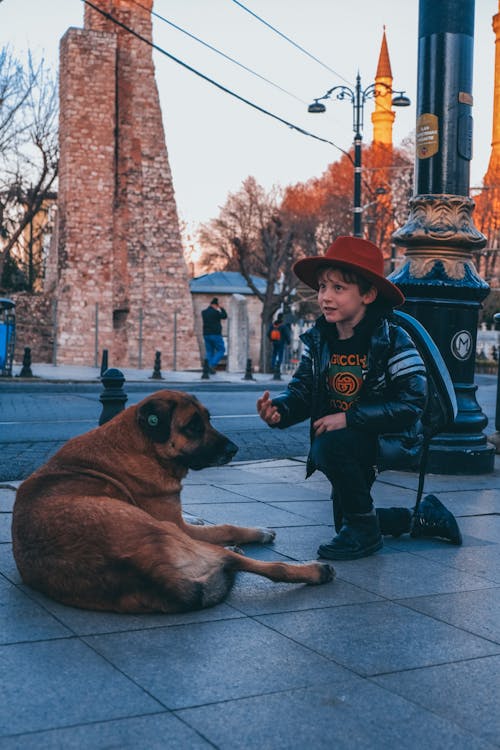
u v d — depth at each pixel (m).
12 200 36.91
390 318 4.13
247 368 24.12
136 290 32.34
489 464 7.16
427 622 3.28
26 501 3.46
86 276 30.73
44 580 3.26
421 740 2.29
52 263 37.47
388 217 49.25
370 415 3.93
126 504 3.32
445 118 7.25
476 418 7.16
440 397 4.36
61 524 3.25
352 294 4.00
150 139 32.56
